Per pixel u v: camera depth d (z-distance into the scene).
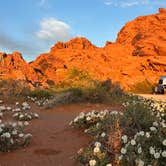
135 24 79.44
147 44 65.94
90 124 8.95
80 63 65.19
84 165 6.01
